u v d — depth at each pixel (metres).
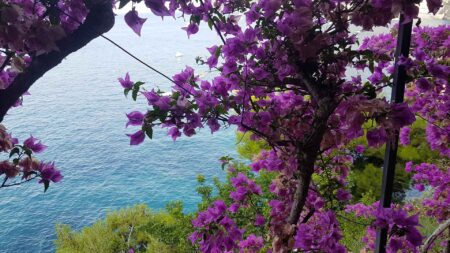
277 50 2.25
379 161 15.55
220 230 2.71
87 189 29.12
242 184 3.38
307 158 2.37
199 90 2.31
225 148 34.66
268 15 2.06
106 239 14.84
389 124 1.71
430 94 3.86
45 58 1.48
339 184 3.08
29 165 2.42
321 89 2.37
